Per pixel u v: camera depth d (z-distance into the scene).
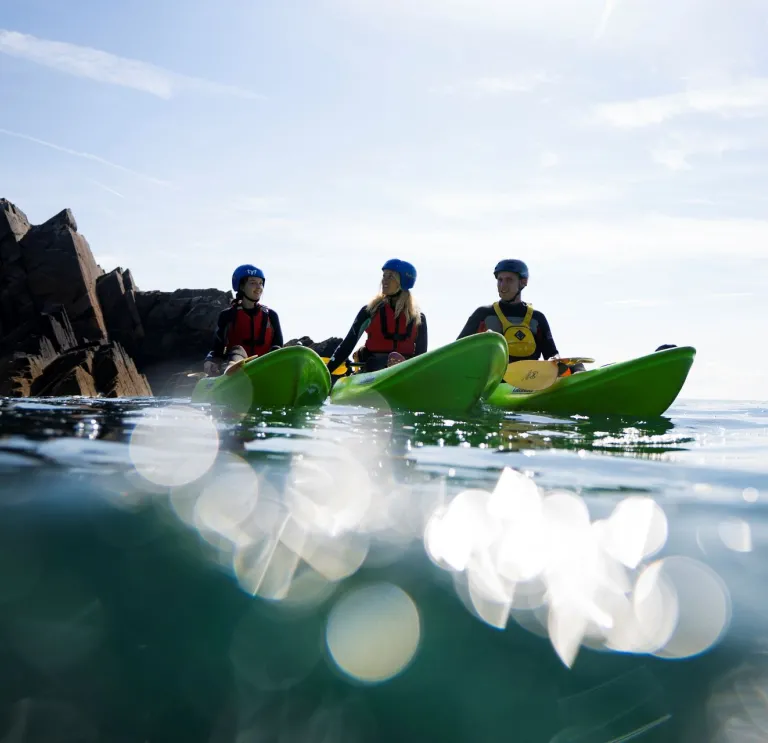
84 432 3.04
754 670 0.94
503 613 1.12
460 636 1.03
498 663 0.94
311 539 1.47
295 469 2.25
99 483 1.89
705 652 0.99
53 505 1.62
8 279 24.02
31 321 21.88
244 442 2.92
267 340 7.38
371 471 2.29
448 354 5.40
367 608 1.12
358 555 1.38
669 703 0.85
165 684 0.85
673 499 2.05
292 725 0.79
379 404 5.66
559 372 6.27
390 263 6.90
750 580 1.30
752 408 10.23
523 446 3.18
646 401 5.93
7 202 24.81
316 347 21.67
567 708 0.84
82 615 1.03
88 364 18.95
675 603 1.18
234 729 0.77
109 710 0.79
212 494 1.82
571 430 4.13
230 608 1.09
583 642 1.03
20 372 19.11
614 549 1.49
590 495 2.04
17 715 0.78
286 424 3.84
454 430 3.80
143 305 25.69
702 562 1.41
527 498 1.94
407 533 1.54
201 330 25.11
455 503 1.84
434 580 1.25
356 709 0.81
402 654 0.97
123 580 1.17
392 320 6.96
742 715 0.83
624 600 1.20
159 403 5.62
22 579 1.16
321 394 5.96
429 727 0.80
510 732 0.78
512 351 7.04
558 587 1.25
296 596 1.15
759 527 1.70
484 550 1.44
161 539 1.40
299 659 0.93
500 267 7.15
